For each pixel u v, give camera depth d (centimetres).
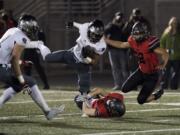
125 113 2308
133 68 3256
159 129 1955
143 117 2211
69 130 1939
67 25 2261
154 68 2330
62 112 2334
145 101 2388
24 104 2584
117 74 3338
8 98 2064
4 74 2038
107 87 3547
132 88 2378
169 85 3491
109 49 3325
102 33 2231
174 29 3381
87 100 2238
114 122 2095
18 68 2019
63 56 2284
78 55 2266
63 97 2894
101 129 1955
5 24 3328
